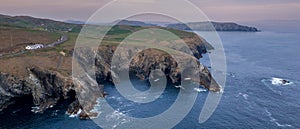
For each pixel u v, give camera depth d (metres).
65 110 98.00
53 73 109.19
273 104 108.00
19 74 107.06
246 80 143.75
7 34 160.75
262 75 156.12
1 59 114.88
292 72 166.12
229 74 155.62
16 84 104.19
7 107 102.44
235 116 94.50
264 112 99.38
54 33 190.38
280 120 92.62
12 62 113.62
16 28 182.62
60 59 126.75
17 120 90.38
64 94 107.19
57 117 91.94
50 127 84.50
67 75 110.38
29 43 146.62
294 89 129.62
